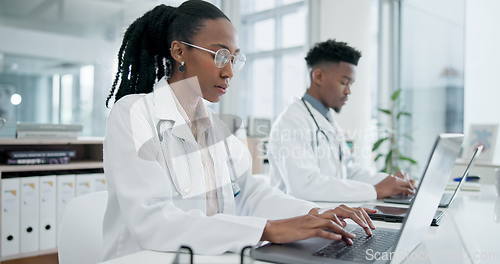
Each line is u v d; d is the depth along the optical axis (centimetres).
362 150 363
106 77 284
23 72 257
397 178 164
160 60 108
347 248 78
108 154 90
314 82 190
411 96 409
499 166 276
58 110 269
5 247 202
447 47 385
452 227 106
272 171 178
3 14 249
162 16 105
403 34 412
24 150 225
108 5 282
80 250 102
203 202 102
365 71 366
